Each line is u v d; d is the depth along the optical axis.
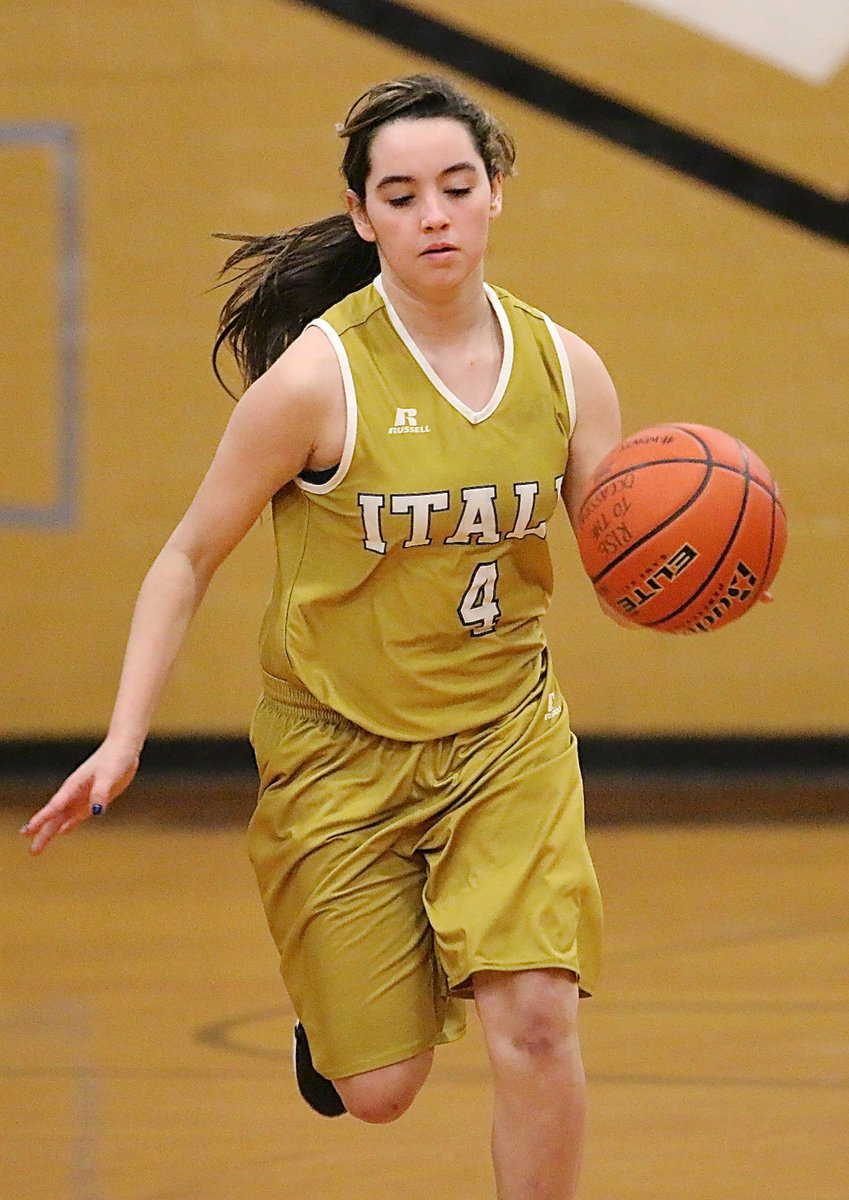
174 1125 10.91
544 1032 7.50
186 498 24.69
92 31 24.39
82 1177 9.87
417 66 24.20
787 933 16.58
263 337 9.14
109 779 7.39
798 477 24.42
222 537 7.97
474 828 7.85
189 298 24.48
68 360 24.62
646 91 24.11
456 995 7.96
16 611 24.86
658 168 24.17
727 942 16.22
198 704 24.77
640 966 15.30
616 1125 10.84
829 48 23.95
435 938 7.87
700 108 24.09
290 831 8.12
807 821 22.88
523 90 24.14
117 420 24.66
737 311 24.30
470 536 7.79
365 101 7.94
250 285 9.24
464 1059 12.84
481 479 7.75
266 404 7.73
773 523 7.80
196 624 24.66
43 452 24.67
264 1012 13.82
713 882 19.23
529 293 24.38
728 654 24.59
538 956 7.53
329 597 7.92
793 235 24.16
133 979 14.98
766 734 24.66
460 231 7.66
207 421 24.62
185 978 15.02
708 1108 11.15
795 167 24.09
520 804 7.86
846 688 24.58
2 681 24.95
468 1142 10.60
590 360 8.22
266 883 8.30
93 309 24.58
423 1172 9.98
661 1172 9.89
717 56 24.02
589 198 24.23
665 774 24.75
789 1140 10.47
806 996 14.13
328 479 7.81
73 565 24.80
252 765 24.88
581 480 8.28
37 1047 12.80
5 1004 14.13
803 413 24.33
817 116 24.02
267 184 24.39
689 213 24.20
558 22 24.09
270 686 8.30
